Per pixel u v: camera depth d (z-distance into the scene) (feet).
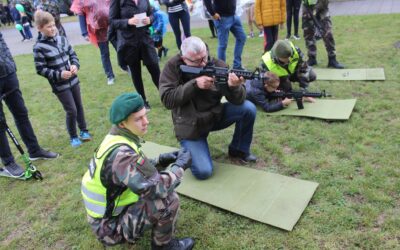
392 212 8.70
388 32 23.85
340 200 9.29
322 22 18.53
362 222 8.49
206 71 9.86
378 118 13.15
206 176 10.59
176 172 7.54
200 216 9.35
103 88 21.29
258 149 12.25
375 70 17.57
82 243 8.98
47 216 10.29
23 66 30.78
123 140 6.83
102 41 20.93
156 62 16.20
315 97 14.44
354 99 14.64
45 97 21.24
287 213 8.92
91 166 6.97
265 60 14.94
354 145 11.65
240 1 28.40
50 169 12.80
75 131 14.33
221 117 11.22
